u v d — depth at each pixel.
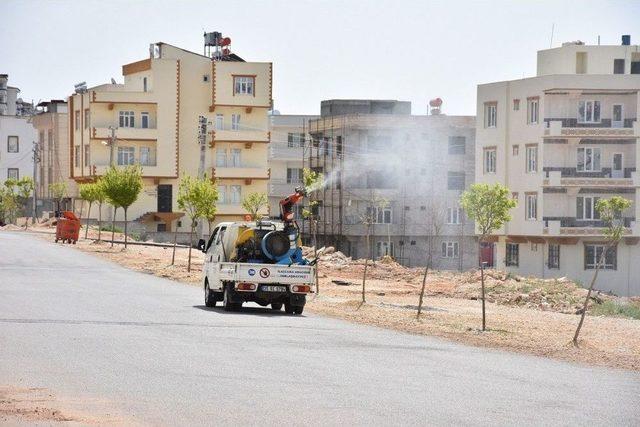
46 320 25.05
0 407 13.20
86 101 103.38
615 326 33.66
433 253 97.75
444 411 14.20
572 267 74.81
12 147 142.38
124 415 13.00
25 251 62.78
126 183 71.19
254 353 19.98
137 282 42.97
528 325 31.89
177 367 17.50
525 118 77.38
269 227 31.62
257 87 103.38
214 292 32.12
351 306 35.41
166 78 101.25
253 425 12.64
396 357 20.59
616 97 76.19
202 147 65.44
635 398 16.44
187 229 102.81
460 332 27.56
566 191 75.56
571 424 13.65
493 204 29.53
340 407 14.16
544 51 81.12
